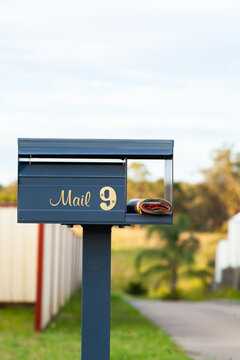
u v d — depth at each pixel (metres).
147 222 4.18
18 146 4.20
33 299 13.21
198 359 8.06
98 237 4.38
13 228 13.24
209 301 26.72
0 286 13.21
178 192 58.94
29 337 9.80
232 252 31.41
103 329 4.32
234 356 8.42
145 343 9.31
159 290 38.56
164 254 34.59
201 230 57.56
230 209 57.88
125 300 22.80
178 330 11.69
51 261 12.24
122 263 51.81
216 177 58.53
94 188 4.18
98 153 4.23
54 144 4.22
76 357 7.95
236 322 13.59
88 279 4.34
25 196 4.15
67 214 4.15
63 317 13.23
